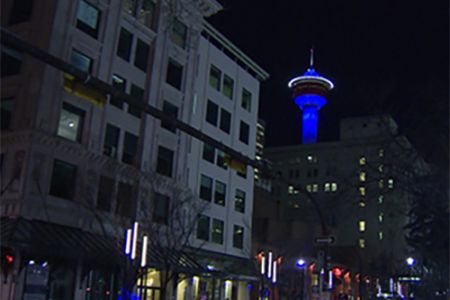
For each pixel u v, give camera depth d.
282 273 52.06
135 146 37.44
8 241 25.48
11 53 31.80
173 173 40.22
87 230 32.16
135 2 38.75
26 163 29.38
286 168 120.69
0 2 32.78
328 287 25.27
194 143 43.84
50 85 31.09
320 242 22.83
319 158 117.50
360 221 101.31
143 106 12.68
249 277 44.72
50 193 30.58
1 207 29.11
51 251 27.41
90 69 34.22
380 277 69.75
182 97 42.06
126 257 29.23
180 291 40.16
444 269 34.03
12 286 27.17
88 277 32.06
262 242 56.44
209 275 39.22
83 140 33.03
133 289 31.05
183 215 39.00
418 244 36.53
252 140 52.66
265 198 76.25
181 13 42.78
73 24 32.97
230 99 49.84
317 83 157.75
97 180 33.44
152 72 39.00
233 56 56.62
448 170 21.84
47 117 30.73
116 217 32.88
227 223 47.00
